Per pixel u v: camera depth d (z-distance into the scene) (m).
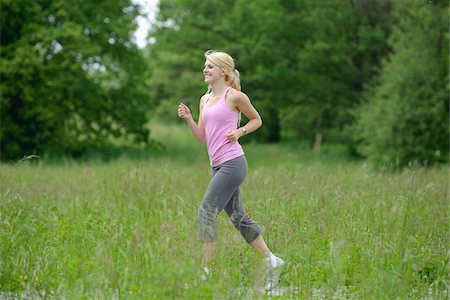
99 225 8.94
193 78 43.44
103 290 6.05
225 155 7.34
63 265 7.12
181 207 9.36
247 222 7.46
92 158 30.06
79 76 32.78
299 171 16.03
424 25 30.05
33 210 9.76
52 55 31.80
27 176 14.81
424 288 6.70
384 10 37.66
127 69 36.06
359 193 10.71
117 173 13.61
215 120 7.36
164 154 34.72
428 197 10.49
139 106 36.56
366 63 38.72
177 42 40.03
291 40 38.81
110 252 7.00
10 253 6.97
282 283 6.96
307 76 38.75
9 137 32.75
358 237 8.05
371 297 6.20
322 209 9.23
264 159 30.53
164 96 44.44
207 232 7.07
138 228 7.44
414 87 29.36
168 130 50.69
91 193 11.73
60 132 33.03
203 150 37.47
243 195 10.26
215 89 7.53
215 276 6.31
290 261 7.39
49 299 6.14
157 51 41.41
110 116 36.12
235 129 7.44
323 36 37.78
